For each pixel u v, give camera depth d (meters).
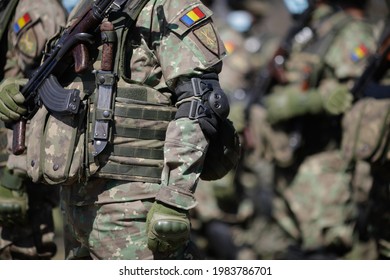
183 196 10.85
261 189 19.89
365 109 15.45
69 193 11.61
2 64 13.91
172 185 10.85
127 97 11.20
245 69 20.67
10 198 13.77
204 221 19.39
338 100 17.33
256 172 19.94
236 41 20.89
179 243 10.97
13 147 12.14
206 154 11.33
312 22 18.67
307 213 18.02
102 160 11.14
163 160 11.32
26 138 12.12
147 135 11.25
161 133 11.32
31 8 13.29
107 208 11.28
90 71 11.35
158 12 11.23
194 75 11.00
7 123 12.40
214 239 19.48
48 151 11.33
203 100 10.95
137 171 11.23
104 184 11.31
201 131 10.93
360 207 16.77
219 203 19.41
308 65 18.14
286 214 18.97
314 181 17.95
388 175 15.75
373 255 16.53
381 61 15.56
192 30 11.07
